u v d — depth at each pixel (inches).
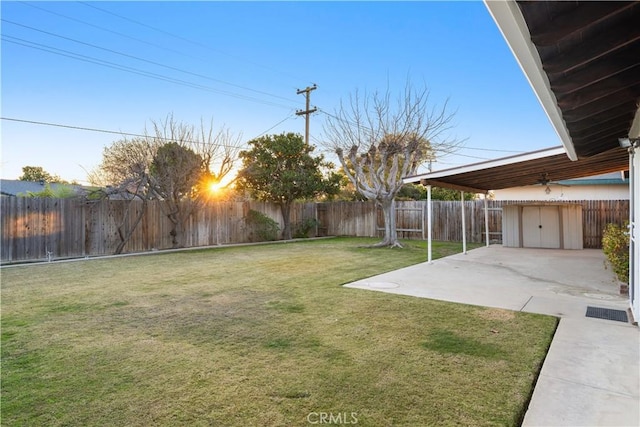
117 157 463.5
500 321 162.6
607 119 141.7
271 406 92.4
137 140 462.0
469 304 192.1
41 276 279.0
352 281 255.1
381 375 109.2
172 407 92.0
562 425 84.4
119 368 115.2
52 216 385.4
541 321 162.4
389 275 278.2
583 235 476.4
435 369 113.2
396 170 478.9
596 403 94.0
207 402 94.5
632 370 113.2
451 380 106.0
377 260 362.6
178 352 128.0
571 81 91.8
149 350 130.0
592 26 67.7
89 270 307.6
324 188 619.5
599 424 84.9
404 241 562.6
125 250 439.8
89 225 413.1
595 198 588.4
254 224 585.9
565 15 62.6
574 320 164.6
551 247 469.4
